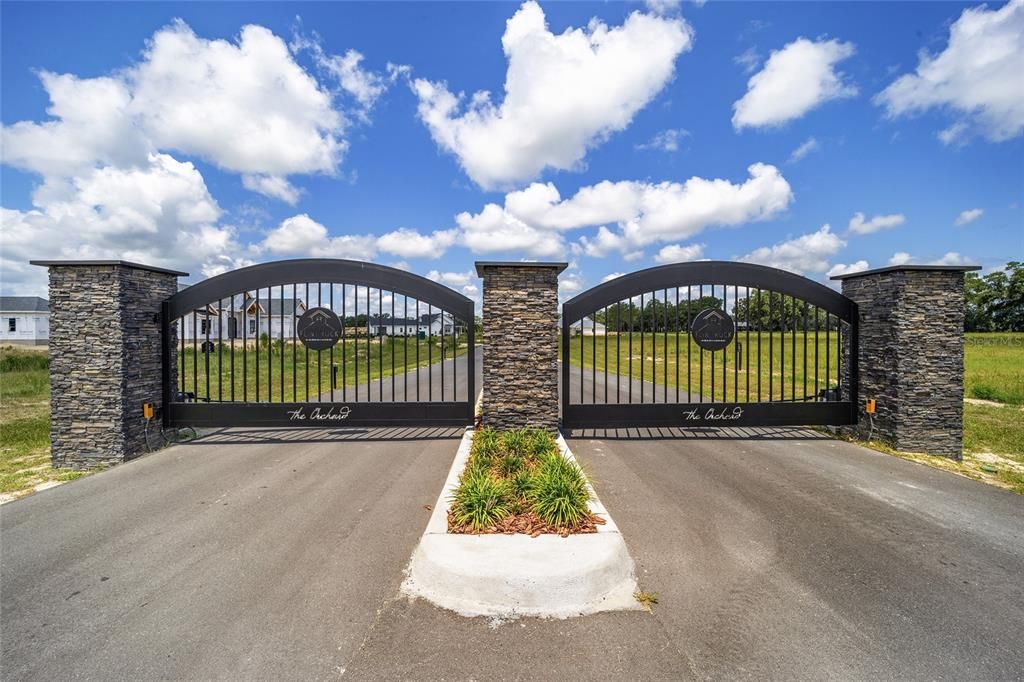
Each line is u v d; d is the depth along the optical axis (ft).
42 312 141.79
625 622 9.52
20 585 10.87
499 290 22.81
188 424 22.98
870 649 8.79
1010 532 13.70
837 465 19.90
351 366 72.28
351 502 15.75
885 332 22.53
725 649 8.75
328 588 10.67
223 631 9.21
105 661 8.43
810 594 10.53
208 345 23.25
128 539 13.14
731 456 21.20
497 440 20.51
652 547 12.59
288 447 22.80
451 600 10.16
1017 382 46.91
